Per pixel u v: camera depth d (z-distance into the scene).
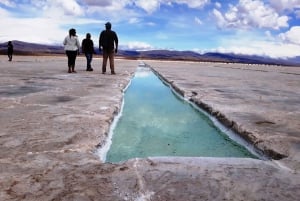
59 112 4.12
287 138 3.13
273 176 2.14
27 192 1.81
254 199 1.80
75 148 2.63
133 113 4.91
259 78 15.22
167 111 5.23
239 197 1.82
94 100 5.27
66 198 1.75
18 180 1.97
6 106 4.51
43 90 6.57
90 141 2.86
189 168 2.25
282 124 3.80
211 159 2.47
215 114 4.70
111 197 1.78
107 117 3.89
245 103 5.60
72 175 2.07
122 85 8.11
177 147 3.13
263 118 4.15
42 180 1.98
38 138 2.88
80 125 3.42
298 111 4.84
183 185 1.96
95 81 9.02
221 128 4.07
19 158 2.36
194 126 4.13
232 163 2.38
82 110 4.29
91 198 1.76
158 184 1.96
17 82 8.26
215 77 14.49
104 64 12.65
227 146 3.21
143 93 7.89
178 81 10.67
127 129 3.81
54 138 2.90
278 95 7.26
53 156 2.43
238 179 2.07
